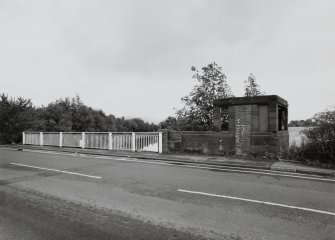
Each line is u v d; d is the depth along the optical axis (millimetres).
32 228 4148
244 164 10344
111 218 4582
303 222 4402
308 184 7262
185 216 4684
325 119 10383
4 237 3809
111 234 3926
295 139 13789
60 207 5176
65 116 43344
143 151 15109
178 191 6402
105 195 6031
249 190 6535
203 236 3871
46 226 4227
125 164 10961
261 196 5980
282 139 12539
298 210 5008
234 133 12656
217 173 8906
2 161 11820
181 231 4047
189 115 18594
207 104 18000
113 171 9211
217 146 13102
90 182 7398
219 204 5371
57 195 6039
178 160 11734
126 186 6914
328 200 5680
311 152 10641
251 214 4785
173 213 4836
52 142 19562
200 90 18234
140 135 15258
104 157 13477
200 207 5180
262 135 11938
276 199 5742
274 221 4445
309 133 10812
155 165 10703
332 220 4488
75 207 5176
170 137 14383
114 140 16312
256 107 12180
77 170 9391
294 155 11156
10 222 4402
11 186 6930
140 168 9930
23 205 5309
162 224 4316
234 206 5242
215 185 7074
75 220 4484
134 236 3857
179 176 8328
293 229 4117
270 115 11805
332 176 8453
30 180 7672
